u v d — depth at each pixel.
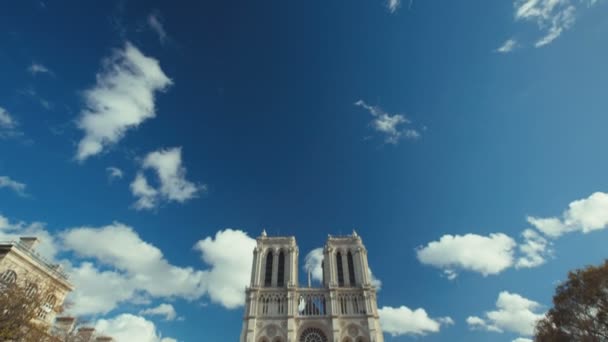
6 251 56.53
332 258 114.12
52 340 52.97
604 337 51.59
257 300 104.00
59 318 65.31
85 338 66.25
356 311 102.81
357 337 97.44
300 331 99.31
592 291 52.16
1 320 43.62
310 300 106.81
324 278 116.62
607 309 50.69
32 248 62.41
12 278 54.56
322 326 99.69
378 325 101.00
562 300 57.44
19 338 45.78
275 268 112.31
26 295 49.81
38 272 60.91
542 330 60.12
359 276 109.88
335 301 103.62
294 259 115.56
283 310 102.81
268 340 96.75
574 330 55.44
